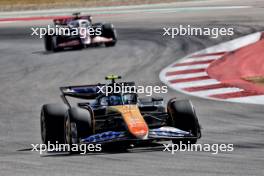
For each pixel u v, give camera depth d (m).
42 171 37.44
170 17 153.62
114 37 110.31
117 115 46.19
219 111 63.66
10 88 82.44
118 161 40.50
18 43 124.69
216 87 75.69
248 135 51.06
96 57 101.19
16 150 48.19
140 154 43.31
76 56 103.00
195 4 192.75
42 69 94.62
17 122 62.44
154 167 37.69
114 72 89.69
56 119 47.56
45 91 79.75
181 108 46.56
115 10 187.25
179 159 40.56
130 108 46.44
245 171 35.41
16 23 162.75
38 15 184.12
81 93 48.66
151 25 138.12
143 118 46.59
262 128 54.16
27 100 74.69
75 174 36.12
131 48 107.56
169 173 35.53
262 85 74.88
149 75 85.88
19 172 37.31
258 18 136.75
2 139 53.78
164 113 47.62
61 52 107.94
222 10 163.75
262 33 110.31
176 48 104.62
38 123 61.66
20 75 91.12
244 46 101.12
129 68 91.56
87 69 92.69
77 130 44.56
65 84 83.56
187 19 145.25
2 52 114.06
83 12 187.62
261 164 37.69
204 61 92.44
